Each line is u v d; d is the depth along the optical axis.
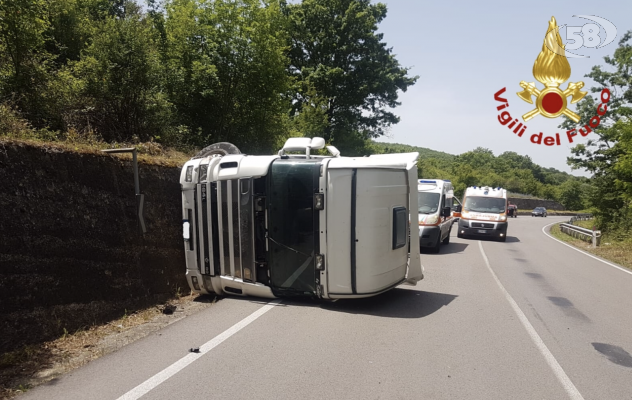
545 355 5.26
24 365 4.61
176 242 8.35
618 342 5.88
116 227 6.81
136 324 6.19
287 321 6.31
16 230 5.18
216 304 7.23
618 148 25.66
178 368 4.56
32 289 5.29
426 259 13.69
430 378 4.46
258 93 17.31
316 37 32.38
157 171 8.14
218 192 7.32
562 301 8.34
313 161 6.88
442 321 6.60
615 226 25.44
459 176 73.31
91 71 11.27
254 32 16.55
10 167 5.23
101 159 6.73
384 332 5.96
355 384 4.26
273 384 4.21
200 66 14.97
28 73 9.55
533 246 19.28
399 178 7.32
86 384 4.15
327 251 6.79
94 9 16.27
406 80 34.25
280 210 7.02
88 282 6.14
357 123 35.03
